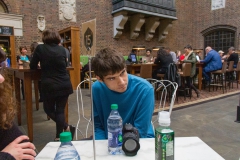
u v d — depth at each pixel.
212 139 2.42
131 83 1.10
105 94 1.12
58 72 2.15
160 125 0.73
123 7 7.89
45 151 0.87
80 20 8.05
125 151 0.79
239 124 2.96
